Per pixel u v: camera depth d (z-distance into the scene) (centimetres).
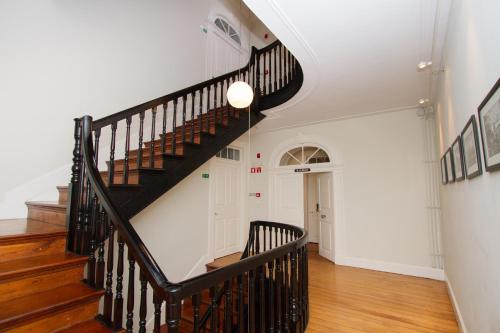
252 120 436
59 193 283
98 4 350
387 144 459
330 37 250
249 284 168
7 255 171
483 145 139
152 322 355
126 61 379
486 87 131
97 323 158
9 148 275
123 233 145
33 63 291
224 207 549
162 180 273
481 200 157
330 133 518
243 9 627
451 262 305
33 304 145
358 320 275
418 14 217
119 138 366
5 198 272
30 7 290
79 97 327
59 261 171
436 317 279
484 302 160
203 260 477
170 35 448
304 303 258
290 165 566
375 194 461
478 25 139
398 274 424
